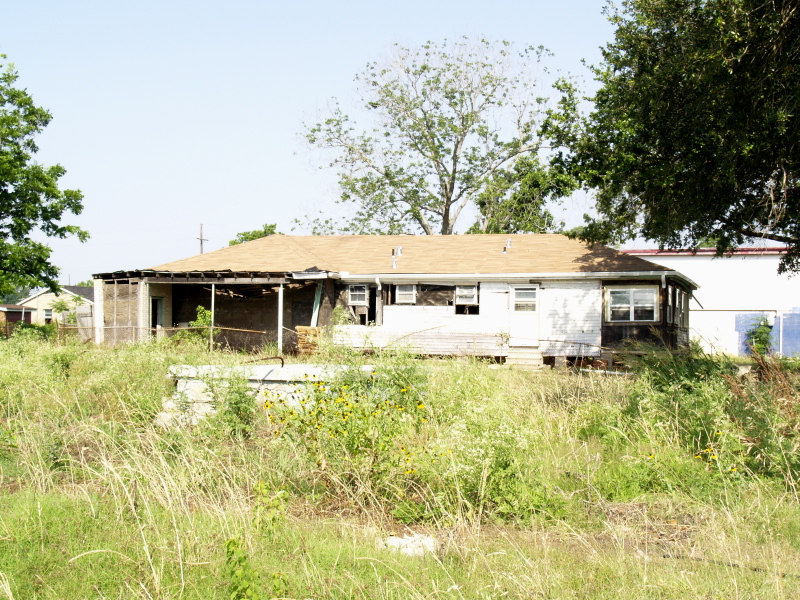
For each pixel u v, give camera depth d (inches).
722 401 399.2
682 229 715.4
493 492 285.7
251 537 239.0
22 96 1424.7
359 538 252.5
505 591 208.5
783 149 604.7
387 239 1232.2
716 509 288.4
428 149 1658.5
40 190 1390.3
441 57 1624.0
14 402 432.8
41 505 259.4
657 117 636.7
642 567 225.8
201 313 1012.5
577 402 473.7
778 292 1461.6
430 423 383.6
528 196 1626.5
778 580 209.9
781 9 535.2
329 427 307.3
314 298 1065.5
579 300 1007.0
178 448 341.1
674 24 633.6
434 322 1047.0
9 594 193.3
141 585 197.2
